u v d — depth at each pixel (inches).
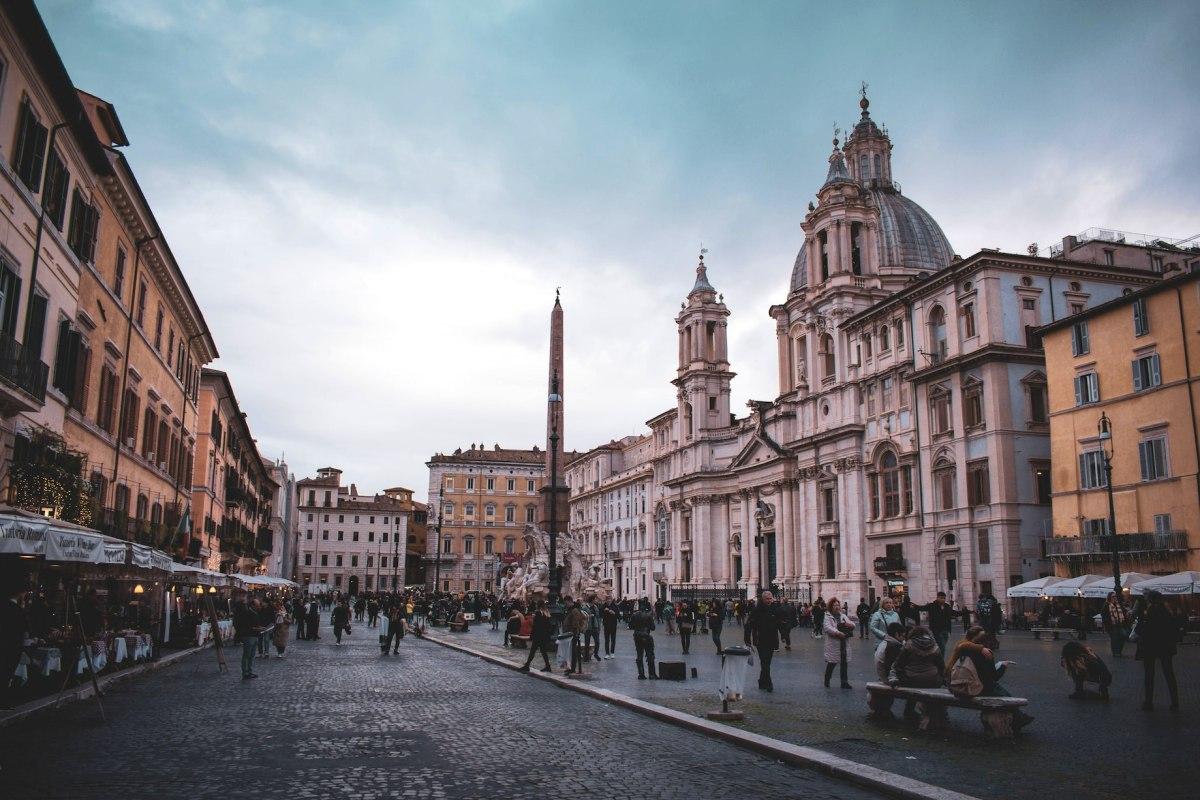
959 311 2076.8
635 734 546.3
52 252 880.3
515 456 5433.1
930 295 2175.2
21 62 768.3
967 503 1998.0
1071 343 1739.7
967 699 504.7
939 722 532.4
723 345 3683.6
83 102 1029.2
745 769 435.5
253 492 3034.0
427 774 410.3
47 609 749.9
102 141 1066.7
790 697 698.8
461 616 2059.5
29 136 802.8
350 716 608.4
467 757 455.8
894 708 638.5
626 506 4281.5
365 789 377.7
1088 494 1681.8
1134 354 1604.3
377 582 5157.5
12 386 735.7
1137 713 599.2
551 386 1828.2
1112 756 447.2
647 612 887.1
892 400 2327.8
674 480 3646.7
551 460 1918.1
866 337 2444.6
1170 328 1537.9
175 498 1587.1
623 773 421.4
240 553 2411.4
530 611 1520.7
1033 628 1605.6
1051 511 1925.4
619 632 2006.6
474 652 1302.9
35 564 791.1
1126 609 1370.6
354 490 5664.4
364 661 1149.1
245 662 884.0
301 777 401.1
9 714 559.2
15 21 738.2
